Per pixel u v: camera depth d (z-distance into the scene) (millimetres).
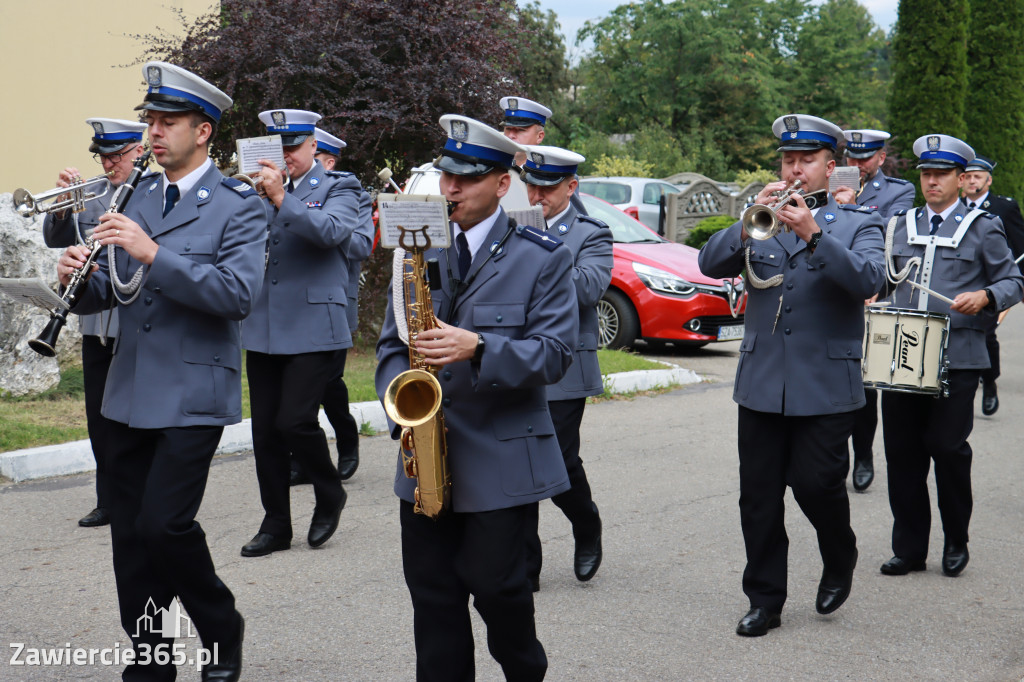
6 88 11469
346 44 9727
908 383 5066
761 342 4426
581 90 45656
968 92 23688
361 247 5996
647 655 4152
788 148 4375
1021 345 14227
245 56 9797
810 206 4426
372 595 4758
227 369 3621
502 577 3043
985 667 4078
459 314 3125
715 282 11906
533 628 3152
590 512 4973
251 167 5301
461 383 3059
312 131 5801
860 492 6957
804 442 4359
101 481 5648
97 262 3664
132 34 11930
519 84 10891
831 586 4555
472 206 3084
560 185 4938
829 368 4324
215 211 3570
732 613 4637
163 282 3369
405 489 3121
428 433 2912
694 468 7270
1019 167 25750
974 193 7914
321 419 7914
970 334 5410
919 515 5227
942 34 21188
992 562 5438
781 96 44062
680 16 42281
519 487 3072
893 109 21844
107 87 12328
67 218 5695
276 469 5328
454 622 3131
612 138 42312
